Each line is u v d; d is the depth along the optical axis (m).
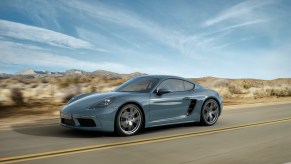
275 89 30.28
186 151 5.67
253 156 5.29
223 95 27.34
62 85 17.58
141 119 7.38
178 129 8.15
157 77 8.16
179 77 8.48
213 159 5.10
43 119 10.30
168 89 8.04
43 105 15.30
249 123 9.38
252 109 14.27
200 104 8.55
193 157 5.24
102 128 6.84
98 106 6.88
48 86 20.28
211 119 8.88
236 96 27.55
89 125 6.91
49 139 6.72
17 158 5.12
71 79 18.28
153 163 4.86
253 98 25.78
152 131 7.82
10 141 6.51
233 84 33.09
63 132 7.56
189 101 8.31
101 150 5.72
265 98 25.75
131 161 4.97
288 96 28.92
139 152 5.58
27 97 17.31
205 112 8.76
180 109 8.12
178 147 6.01
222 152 5.60
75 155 5.33
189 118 8.35
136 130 7.27
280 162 4.90
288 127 8.61
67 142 6.42
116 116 6.96
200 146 6.10
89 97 7.41
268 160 5.02
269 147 6.01
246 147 6.02
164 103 7.76
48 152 5.54
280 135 7.33
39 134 7.30
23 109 13.72
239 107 15.80
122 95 7.20
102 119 6.79
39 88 20.05
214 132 7.71
